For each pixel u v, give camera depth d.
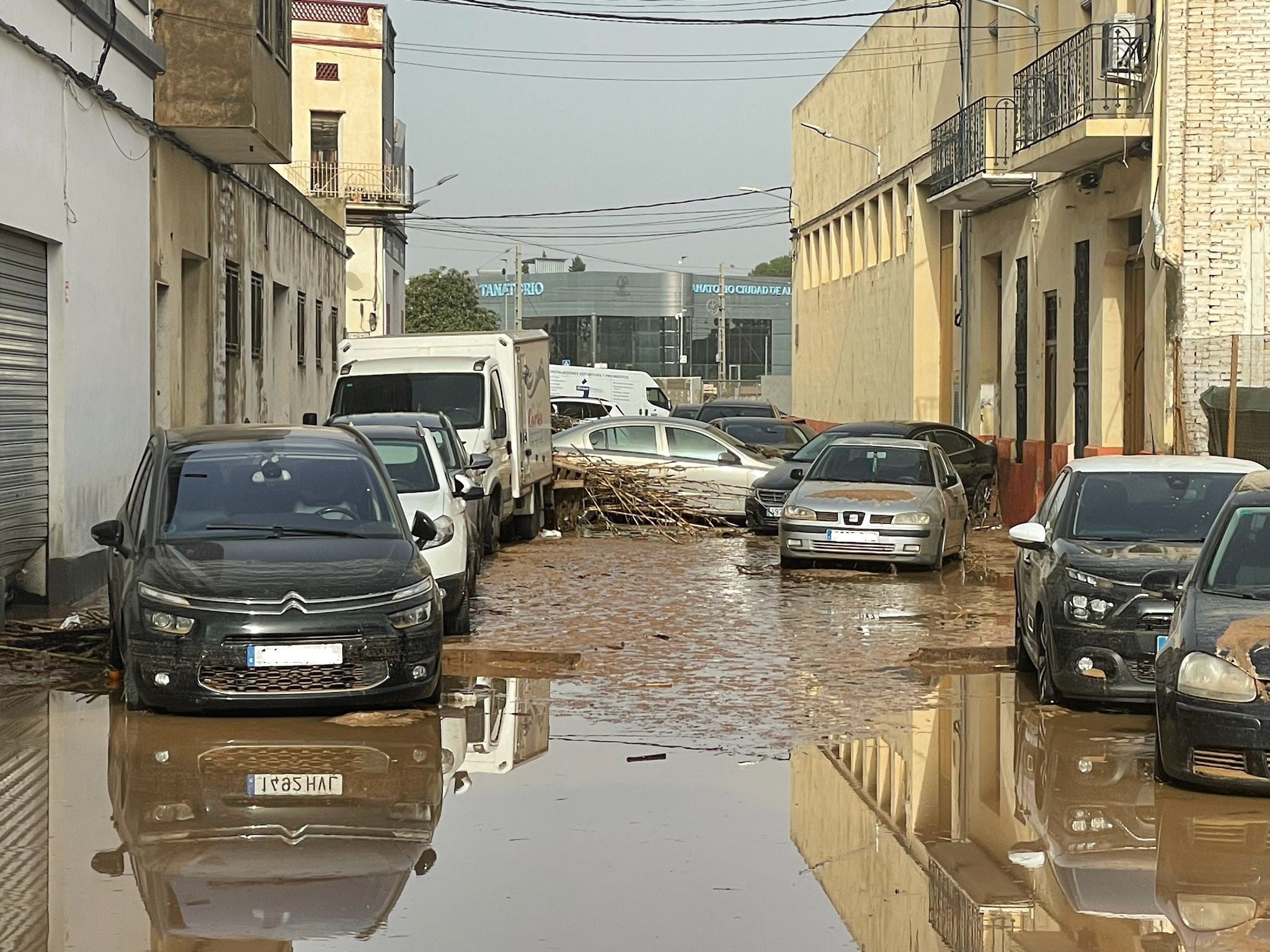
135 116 17.91
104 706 10.23
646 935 5.81
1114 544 11.21
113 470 17.16
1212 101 19.42
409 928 5.85
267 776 8.29
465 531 14.16
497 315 104.75
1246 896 6.41
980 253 29.30
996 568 20.06
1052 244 24.84
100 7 16.50
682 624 14.55
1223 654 8.12
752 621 14.84
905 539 19.27
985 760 9.01
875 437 21.53
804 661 12.48
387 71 54.06
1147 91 20.17
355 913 6.02
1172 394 19.55
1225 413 18.25
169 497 10.82
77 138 15.84
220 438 11.45
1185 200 19.52
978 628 14.45
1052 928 5.96
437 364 21.08
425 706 10.38
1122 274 22.31
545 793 8.05
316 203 39.00
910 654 12.84
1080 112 21.36
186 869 6.59
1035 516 12.96
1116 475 12.04
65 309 15.40
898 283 36.06
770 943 5.74
